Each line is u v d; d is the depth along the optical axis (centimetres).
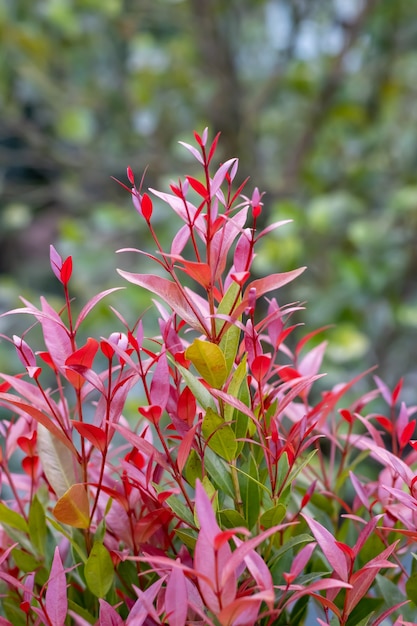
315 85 352
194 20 346
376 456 114
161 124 387
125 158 388
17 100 373
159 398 104
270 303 113
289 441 105
